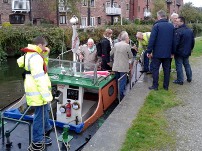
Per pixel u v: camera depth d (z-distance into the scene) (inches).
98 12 1470.2
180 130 202.2
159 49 266.5
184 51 299.0
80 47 298.5
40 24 1103.0
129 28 1224.8
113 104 281.3
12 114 233.5
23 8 1136.2
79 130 214.8
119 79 265.7
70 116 240.8
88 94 274.4
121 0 1633.9
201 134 197.2
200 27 2213.3
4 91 432.5
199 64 420.8
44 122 188.1
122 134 192.5
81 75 245.1
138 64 380.2
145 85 300.0
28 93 171.9
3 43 751.1
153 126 205.9
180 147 178.7
